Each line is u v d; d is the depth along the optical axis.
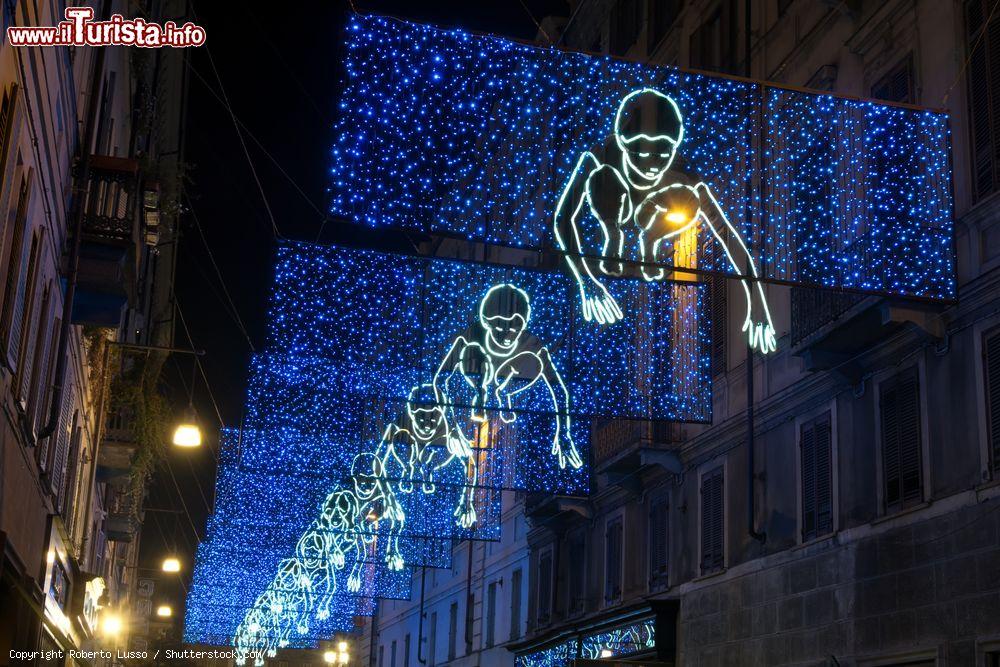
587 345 22.44
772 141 15.85
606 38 28.75
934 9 15.15
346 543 38.06
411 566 35.38
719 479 20.58
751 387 17.91
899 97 15.76
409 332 24.81
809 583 16.95
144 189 16.66
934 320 14.42
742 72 20.75
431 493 30.02
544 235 14.11
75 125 14.54
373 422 27.34
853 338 15.78
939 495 14.15
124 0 18.22
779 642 17.61
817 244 16.88
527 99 14.28
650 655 21.84
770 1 20.09
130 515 28.42
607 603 25.33
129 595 47.72
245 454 26.81
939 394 14.44
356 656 58.62
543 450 25.97
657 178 15.19
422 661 38.75
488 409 19.83
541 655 29.23
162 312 33.78
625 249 22.16
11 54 9.41
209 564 44.09
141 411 24.59
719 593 19.88
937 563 14.01
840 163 16.50
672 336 21.36
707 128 15.41
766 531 18.58
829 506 16.75
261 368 26.27
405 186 12.77
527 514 29.25
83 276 14.76
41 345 13.98
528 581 31.73
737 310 20.20
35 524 14.84
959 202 14.34
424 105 13.09
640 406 21.69
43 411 14.64
